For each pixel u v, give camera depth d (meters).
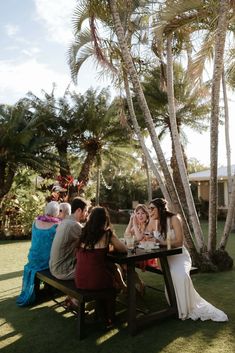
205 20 7.28
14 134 14.72
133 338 3.77
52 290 5.31
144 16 8.43
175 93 16.19
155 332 3.90
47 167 15.28
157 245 4.44
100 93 18.38
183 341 3.64
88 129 18.17
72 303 4.62
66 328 4.10
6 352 3.51
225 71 8.96
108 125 18.08
